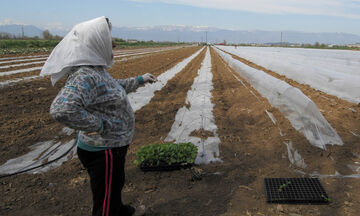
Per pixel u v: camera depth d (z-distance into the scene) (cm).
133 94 820
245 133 486
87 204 295
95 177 202
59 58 181
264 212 273
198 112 625
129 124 206
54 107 163
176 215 274
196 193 309
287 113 513
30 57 1972
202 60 2172
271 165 365
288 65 1114
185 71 1400
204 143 443
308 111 440
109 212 209
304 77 921
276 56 2170
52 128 523
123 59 2033
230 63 1623
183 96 805
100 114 188
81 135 198
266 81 708
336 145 394
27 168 378
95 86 179
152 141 462
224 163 376
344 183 312
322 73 838
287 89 546
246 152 406
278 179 324
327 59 1755
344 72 1119
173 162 352
